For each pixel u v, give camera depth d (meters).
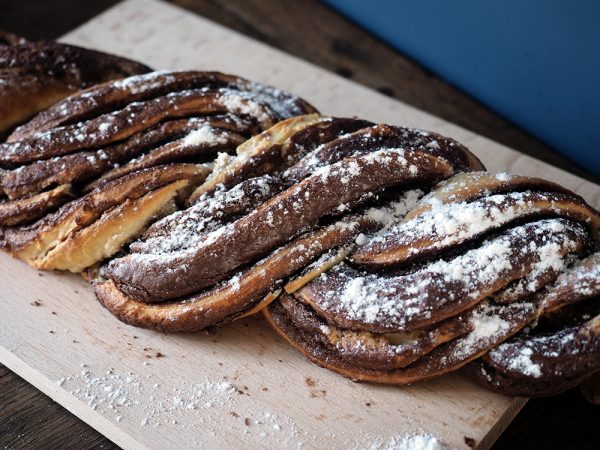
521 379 0.25
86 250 0.29
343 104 0.39
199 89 0.31
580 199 0.28
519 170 0.35
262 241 0.27
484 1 0.38
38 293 0.31
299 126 0.29
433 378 0.27
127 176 0.28
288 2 0.47
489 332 0.25
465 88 0.42
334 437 0.26
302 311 0.27
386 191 0.28
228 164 0.29
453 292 0.25
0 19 0.47
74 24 0.47
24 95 0.32
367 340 0.26
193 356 0.28
